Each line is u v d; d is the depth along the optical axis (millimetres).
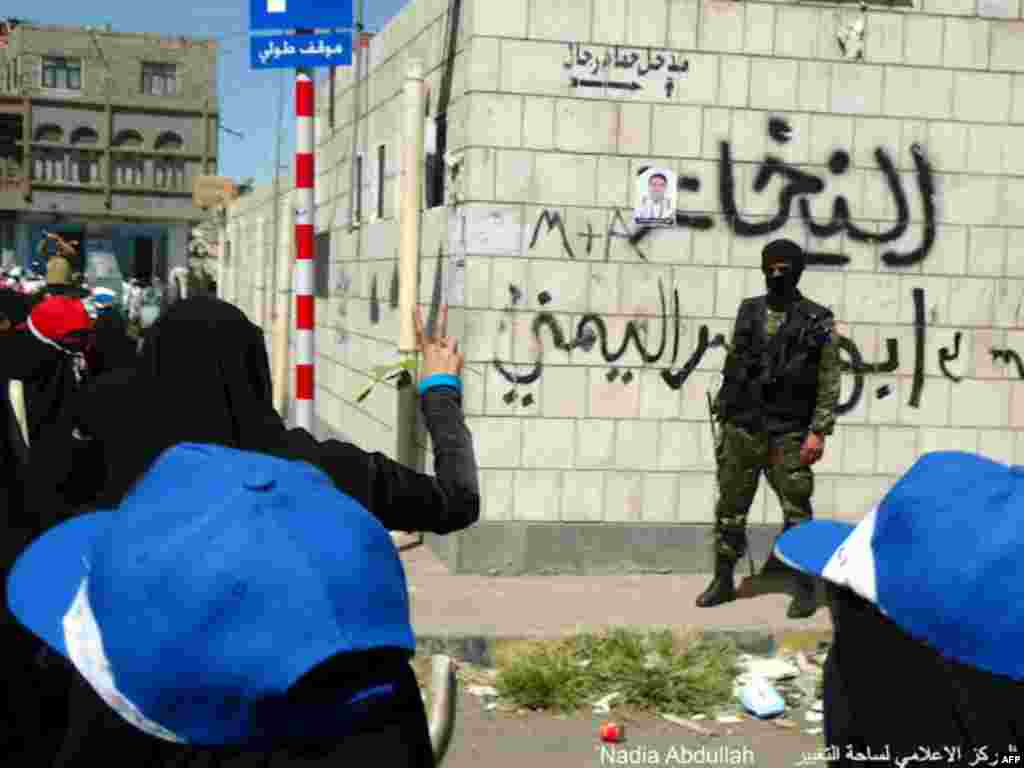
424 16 8484
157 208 52625
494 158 7227
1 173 51000
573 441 7398
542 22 7215
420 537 8297
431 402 2475
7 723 3219
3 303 4930
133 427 2570
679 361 7477
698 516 7539
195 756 1531
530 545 7359
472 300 7246
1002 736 1842
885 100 7609
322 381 12664
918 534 1831
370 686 1523
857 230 7648
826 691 2082
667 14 7348
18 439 3635
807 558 2117
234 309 2631
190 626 1437
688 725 5211
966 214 7734
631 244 7395
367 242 10289
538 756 4824
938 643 1784
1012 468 1846
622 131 7348
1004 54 7695
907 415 7750
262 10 7340
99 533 1727
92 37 51438
